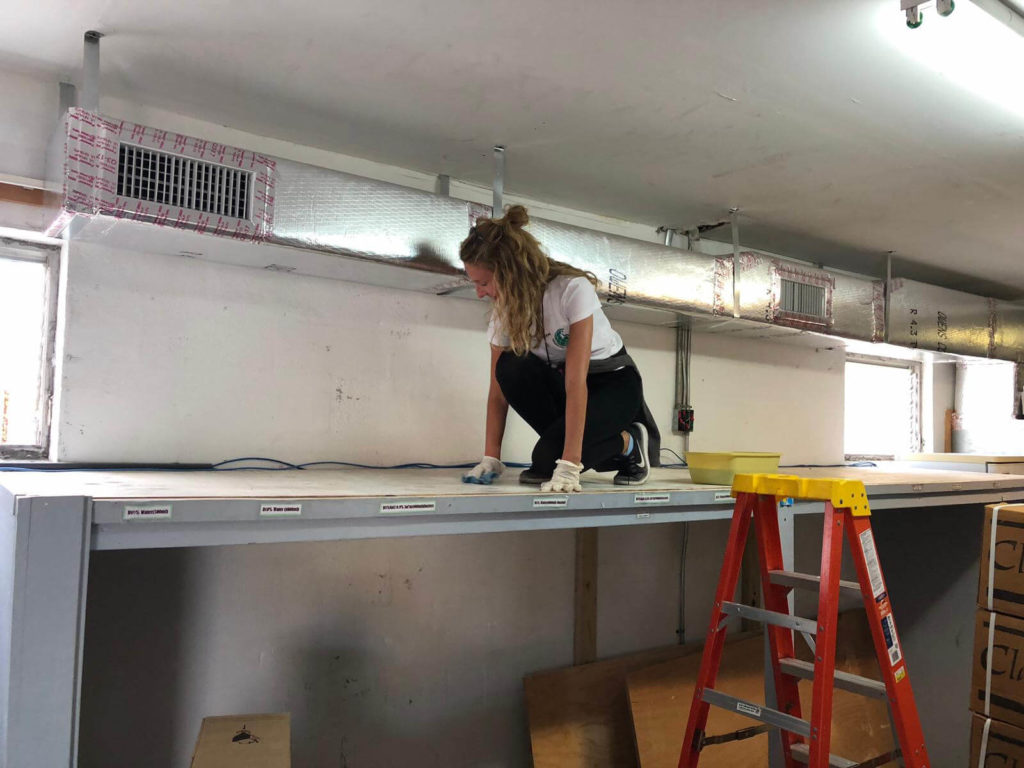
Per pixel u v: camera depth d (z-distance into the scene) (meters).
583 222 3.18
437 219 2.33
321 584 2.46
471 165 2.69
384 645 2.58
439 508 1.61
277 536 1.43
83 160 1.76
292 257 2.17
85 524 1.21
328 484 1.81
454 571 2.74
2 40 1.86
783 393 3.87
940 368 4.72
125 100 2.19
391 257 2.24
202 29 1.81
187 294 2.28
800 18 1.72
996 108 2.13
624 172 2.73
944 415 4.74
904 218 3.21
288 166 2.06
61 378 2.08
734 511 1.96
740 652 3.22
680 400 3.43
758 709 1.72
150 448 2.20
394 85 2.10
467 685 2.74
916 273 4.23
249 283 2.38
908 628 3.39
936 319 3.91
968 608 3.19
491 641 2.81
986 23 1.68
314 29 1.81
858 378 4.53
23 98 2.04
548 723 2.76
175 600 2.22
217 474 2.08
